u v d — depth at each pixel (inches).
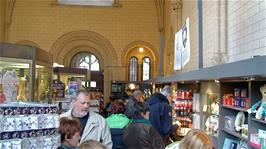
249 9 241.3
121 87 774.5
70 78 400.5
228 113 234.7
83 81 407.8
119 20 836.0
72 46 836.6
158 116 242.2
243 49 254.8
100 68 839.1
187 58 271.6
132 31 835.4
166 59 715.4
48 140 109.5
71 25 831.7
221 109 235.8
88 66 850.1
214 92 277.1
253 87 184.9
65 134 123.1
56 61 824.9
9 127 100.6
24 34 816.3
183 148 114.6
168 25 710.5
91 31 834.2
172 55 629.0
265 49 207.5
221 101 236.4
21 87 192.1
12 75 176.9
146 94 638.5
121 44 833.5
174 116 372.8
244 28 252.8
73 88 331.9
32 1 822.5
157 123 242.1
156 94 254.8
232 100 221.9
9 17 808.3
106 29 835.4
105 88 819.4
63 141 123.3
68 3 836.6
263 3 212.7
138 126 184.5
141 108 188.9
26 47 190.4
